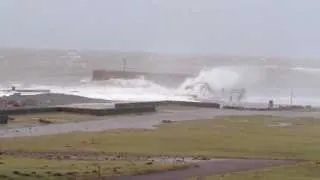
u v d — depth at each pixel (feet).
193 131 270.67
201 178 148.77
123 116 336.49
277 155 201.16
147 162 174.70
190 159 186.50
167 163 173.78
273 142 236.02
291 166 174.40
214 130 276.62
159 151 205.67
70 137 240.73
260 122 317.42
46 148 206.59
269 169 167.84
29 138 235.20
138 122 307.58
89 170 153.17
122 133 257.96
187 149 212.64
